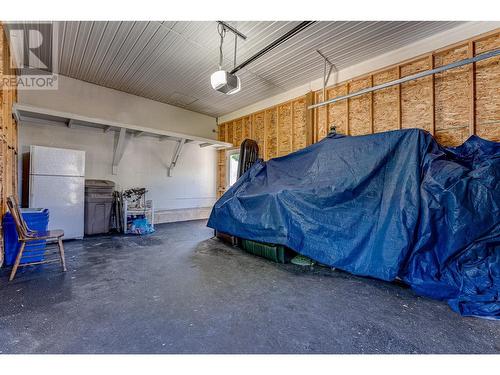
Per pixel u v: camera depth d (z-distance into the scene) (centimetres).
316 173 328
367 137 306
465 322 183
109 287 236
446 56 327
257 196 354
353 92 423
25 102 429
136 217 536
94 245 392
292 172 374
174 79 483
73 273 271
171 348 150
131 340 157
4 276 257
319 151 350
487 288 203
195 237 465
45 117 430
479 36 298
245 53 383
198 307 202
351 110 425
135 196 570
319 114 471
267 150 577
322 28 321
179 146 606
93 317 182
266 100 581
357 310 200
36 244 298
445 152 273
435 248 231
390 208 255
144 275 270
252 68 434
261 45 360
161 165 626
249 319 185
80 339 156
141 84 508
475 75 303
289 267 306
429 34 333
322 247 287
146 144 598
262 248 343
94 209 468
